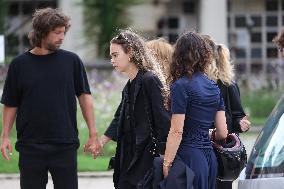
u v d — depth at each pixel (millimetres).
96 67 56438
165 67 16281
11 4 70938
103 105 38562
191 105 14109
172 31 72250
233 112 17875
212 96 14234
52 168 15875
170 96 14570
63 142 15758
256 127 47812
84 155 32344
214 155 14406
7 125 16109
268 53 72938
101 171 29031
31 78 15656
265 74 62281
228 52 17719
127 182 15625
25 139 15812
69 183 15953
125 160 15672
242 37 73250
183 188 13984
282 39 14969
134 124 15445
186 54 14242
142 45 15641
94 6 61188
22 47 68750
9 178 27703
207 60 14383
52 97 15680
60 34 15617
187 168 14047
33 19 15648
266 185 11719
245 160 14867
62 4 65562
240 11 73438
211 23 68625
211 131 14961
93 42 61312
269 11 73438
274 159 12203
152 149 15258
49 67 15703
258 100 55062
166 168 14148
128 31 15914
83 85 16094
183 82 14117
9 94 15922
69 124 15820
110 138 16688
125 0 61312
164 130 14914
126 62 15641
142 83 15258
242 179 12500
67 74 15781
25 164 15836
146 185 14711
